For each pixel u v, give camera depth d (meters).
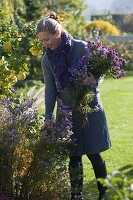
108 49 4.44
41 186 4.32
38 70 14.45
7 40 5.03
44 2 18.27
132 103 12.37
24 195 4.35
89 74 4.42
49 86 4.61
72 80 4.44
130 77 18.91
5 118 4.40
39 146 4.26
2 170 4.27
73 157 4.62
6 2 10.30
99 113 4.60
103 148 4.63
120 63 4.45
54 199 4.33
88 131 4.58
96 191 5.22
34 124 4.41
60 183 4.33
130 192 2.36
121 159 6.62
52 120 4.32
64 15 17.86
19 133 4.30
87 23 29.36
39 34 4.40
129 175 5.82
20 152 4.35
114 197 2.36
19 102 4.77
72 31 18.78
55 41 4.40
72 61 4.46
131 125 9.37
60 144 4.26
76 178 4.51
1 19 5.83
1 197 4.19
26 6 15.26
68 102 4.52
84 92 4.40
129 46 24.56
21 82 12.66
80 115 4.52
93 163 4.76
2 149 4.27
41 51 5.07
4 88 4.82
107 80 18.02
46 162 4.26
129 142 7.73
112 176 2.33
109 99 13.12
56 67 4.44
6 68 4.71
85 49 4.46
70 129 4.46
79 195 4.53
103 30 27.66
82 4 20.72
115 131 8.75
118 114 10.66
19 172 4.37
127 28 38.38
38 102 5.45
